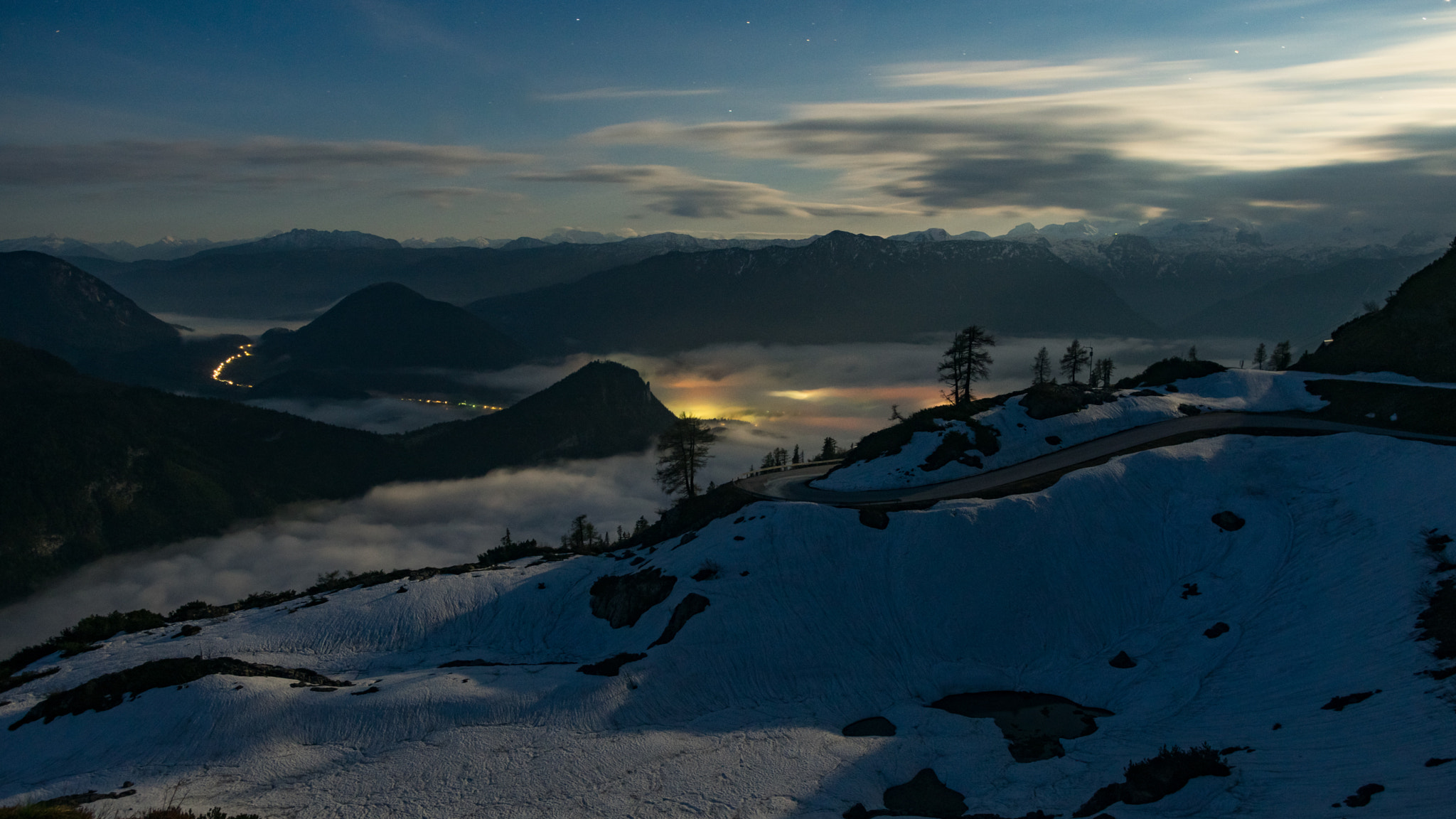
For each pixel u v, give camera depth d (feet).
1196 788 132.87
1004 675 191.83
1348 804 119.44
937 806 142.82
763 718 176.55
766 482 294.87
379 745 165.37
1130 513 229.04
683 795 146.72
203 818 135.33
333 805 144.46
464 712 175.94
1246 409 305.73
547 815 141.18
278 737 166.61
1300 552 204.13
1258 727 151.84
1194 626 194.59
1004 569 212.23
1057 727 169.78
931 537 218.38
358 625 226.38
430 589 242.78
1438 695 139.64
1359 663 160.04
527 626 229.66
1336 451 240.73
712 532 242.37
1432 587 170.09
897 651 197.88
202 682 181.27
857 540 222.07
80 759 161.68
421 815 141.28
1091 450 270.46
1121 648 194.70
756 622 199.21
